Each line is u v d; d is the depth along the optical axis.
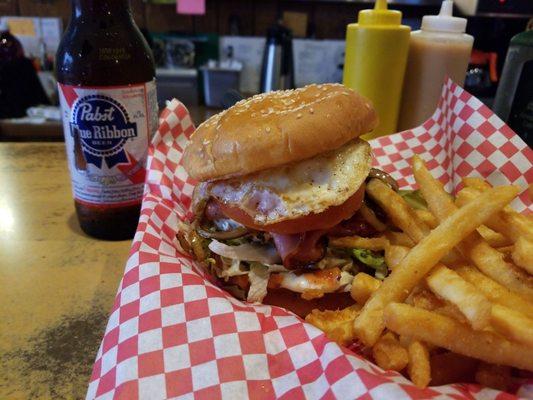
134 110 0.25
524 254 0.17
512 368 0.17
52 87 0.70
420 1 0.65
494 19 0.64
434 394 0.15
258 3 0.74
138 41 0.25
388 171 0.30
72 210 0.32
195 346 0.17
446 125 0.29
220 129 0.21
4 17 0.72
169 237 0.24
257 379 0.16
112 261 0.26
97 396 0.16
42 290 0.23
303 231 0.20
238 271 0.22
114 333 0.18
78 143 0.25
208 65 0.71
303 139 0.19
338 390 0.15
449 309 0.17
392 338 0.18
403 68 0.35
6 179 0.36
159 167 0.27
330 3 0.73
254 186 0.20
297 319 0.18
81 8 0.24
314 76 0.76
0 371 0.18
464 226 0.18
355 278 0.20
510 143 0.26
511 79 0.35
